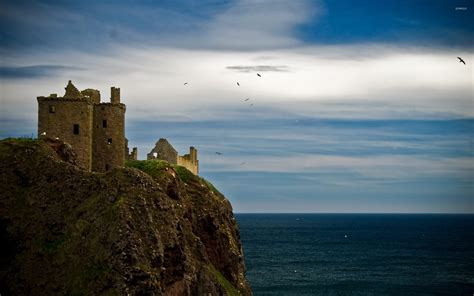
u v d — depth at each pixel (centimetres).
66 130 9025
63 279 7456
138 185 8044
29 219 7994
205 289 8575
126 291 7119
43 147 8550
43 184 8162
